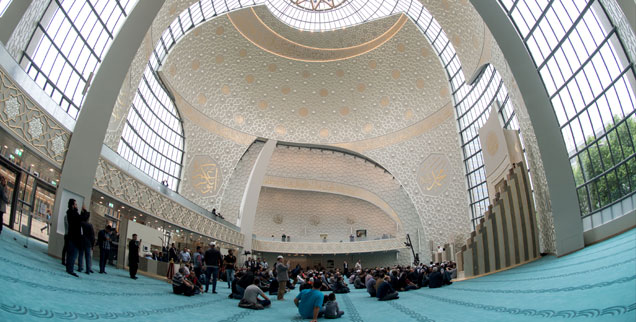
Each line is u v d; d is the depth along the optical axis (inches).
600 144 690.8
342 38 1525.6
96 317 241.3
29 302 233.5
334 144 1706.4
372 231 1819.6
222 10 1285.7
